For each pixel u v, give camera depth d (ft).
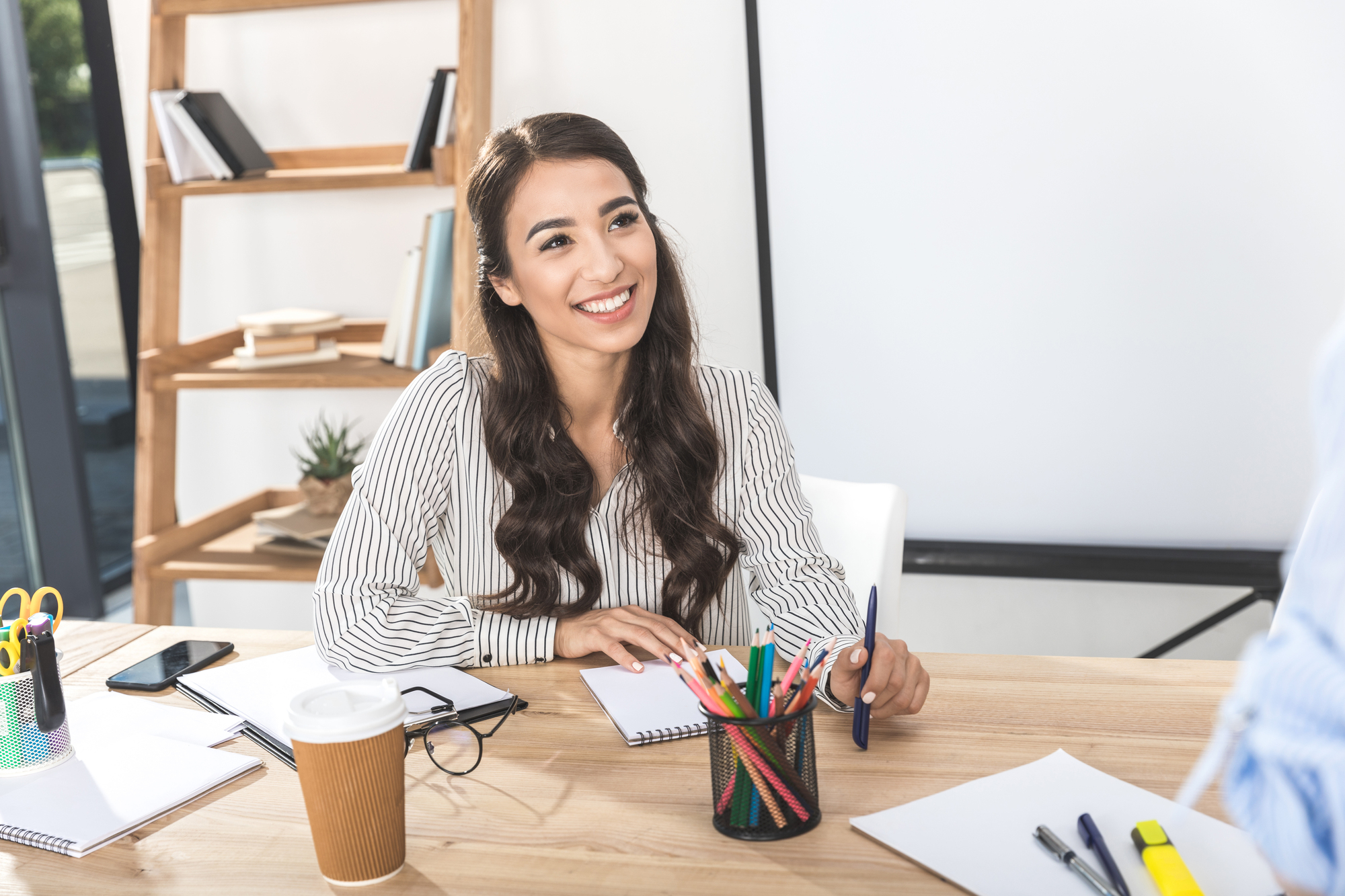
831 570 4.57
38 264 10.71
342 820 2.60
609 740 3.42
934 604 7.72
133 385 11.83
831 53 7.13
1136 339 6.92
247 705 3.76
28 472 11.09
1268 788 1.45
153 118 8.16
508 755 3.34
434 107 7.50
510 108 7.88
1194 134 6.63
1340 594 1.39
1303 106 6.45
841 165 7.23
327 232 8.58
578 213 4.11
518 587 4.60
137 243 11.41
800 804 2.79
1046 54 6.79
